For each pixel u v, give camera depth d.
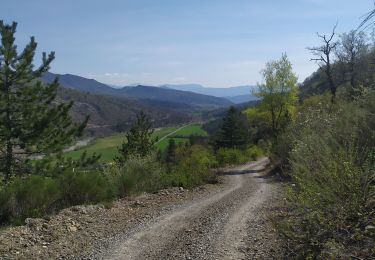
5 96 17.28
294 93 37.88
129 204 11.03
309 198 5.41
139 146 28.16
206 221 8.79
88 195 10.79
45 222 8.19
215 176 18.89
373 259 4.44
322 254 4.84
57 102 19.02
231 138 51.62
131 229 8.19
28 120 17.47
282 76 37.44
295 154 8.47
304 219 5.81
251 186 16.56
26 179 9.97
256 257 5.93
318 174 5.58
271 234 7.04
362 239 4.83
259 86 38.38
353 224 5.05
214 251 6.45
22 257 6.28
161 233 7.82
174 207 10.83
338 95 16.30
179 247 6.79
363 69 30.27
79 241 7.25
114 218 9.17
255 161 40.41
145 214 9.79
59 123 18.50
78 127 19.30
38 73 18.50
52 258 6.31
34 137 17.64
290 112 37.75
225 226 8.20
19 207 8.79
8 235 7.22
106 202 10.66
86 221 8.70
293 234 5.43
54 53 18.89
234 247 6.59
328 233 5.21
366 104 8.66
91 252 6.62
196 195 13.45
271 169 25.02
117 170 13.17
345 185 5.21
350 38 30.47
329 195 5.26
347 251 4.71
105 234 7.78
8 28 17.52
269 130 46.47
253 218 8.80
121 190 12.53
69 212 9.21
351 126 7.78
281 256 5.73
